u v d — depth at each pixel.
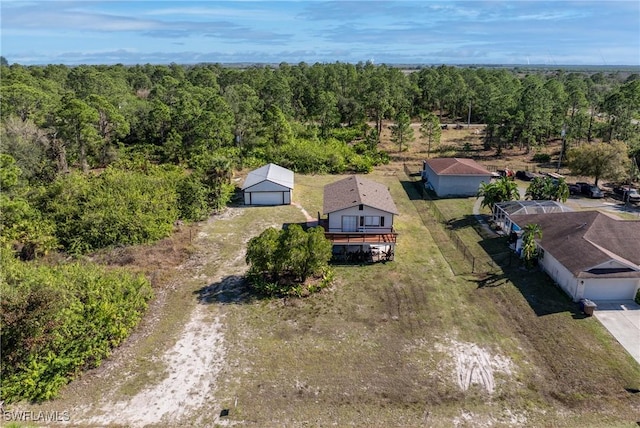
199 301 24.58
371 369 19.20
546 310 23.31
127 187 35.75
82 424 16.33
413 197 43.28
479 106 76.69
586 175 43.59
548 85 73.31
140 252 29.64
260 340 21.19
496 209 35.25
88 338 19.48
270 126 59.28
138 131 63.41
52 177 41.06
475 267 28.27
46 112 53.06
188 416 16.73
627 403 17.20
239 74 100.62
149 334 21.64
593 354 19.86
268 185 40.09
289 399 17.53
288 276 26.72
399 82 90.44
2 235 28.31
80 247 29.83
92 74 80.69
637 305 23.52
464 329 21.94
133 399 17.55
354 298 24.84
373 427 16.25
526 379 18.53
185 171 49.88
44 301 19.22
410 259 29.56
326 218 36.16
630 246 26.22
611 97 57.66
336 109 76.38
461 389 18.03
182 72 124.38
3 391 17.33
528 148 60.56
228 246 31.62
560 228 28.50
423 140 69.69
